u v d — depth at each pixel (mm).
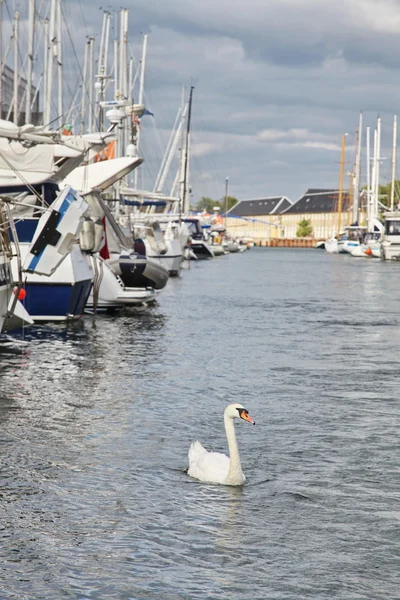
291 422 17750
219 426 17344
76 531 11516
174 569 10461
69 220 26656
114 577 10219
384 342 30312
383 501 12984
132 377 22391
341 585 10180
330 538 11516
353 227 162250
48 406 18719
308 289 58688
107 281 38156
